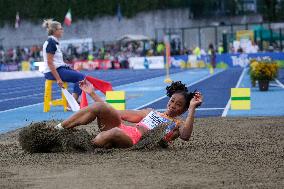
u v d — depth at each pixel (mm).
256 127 21938
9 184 11461
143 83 60250
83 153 15039
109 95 28484
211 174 12023
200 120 24969
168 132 15641
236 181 11250
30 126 15336
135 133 15617
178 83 16141
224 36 105688
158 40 134500
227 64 102312
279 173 12062
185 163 13414
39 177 12125
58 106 35594
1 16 141750
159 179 11555
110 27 137375
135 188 10766
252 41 104000
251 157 14242
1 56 118438
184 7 134375
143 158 14125
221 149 15727
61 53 29547
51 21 29469
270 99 37000
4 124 26578
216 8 134000
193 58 106500
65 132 15375
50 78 29391
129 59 111812
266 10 134625
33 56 117812
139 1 135375
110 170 12656
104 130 15586
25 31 141125
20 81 76875
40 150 15344
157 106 33406
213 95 40531
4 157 14844
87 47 119438
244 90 30109
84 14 137750
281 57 96375
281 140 17891
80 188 10898
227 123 23547
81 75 29203
